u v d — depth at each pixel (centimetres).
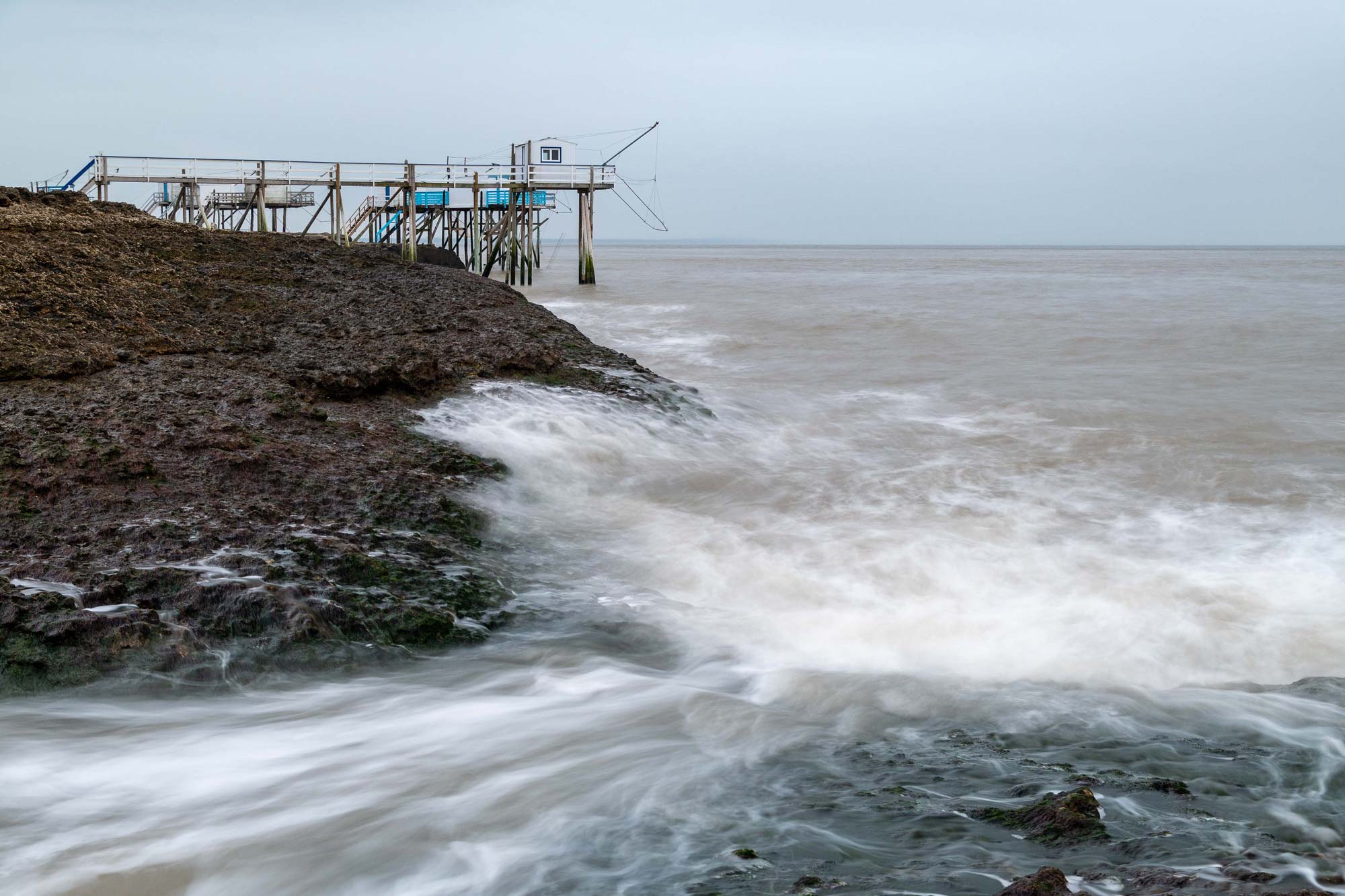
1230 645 687
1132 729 543
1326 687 592
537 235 5866
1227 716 558
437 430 1108
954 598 779
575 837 447
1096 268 8700
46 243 1589
